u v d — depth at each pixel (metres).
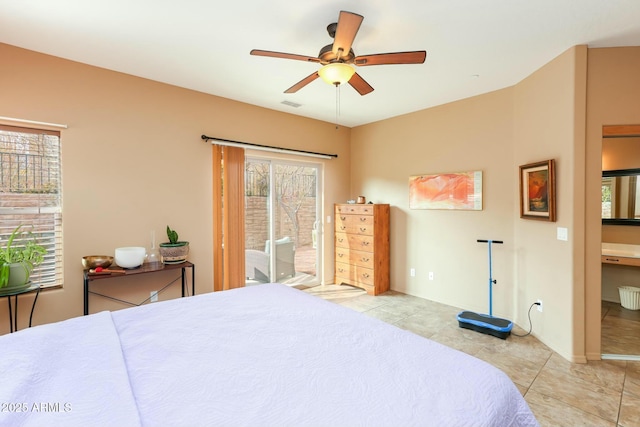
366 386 1.06
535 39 2.39
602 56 2.50
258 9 2.03
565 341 2.63
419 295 4.29
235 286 3.78
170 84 3.31
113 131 2.98
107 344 1.33
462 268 3.82
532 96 3.02
